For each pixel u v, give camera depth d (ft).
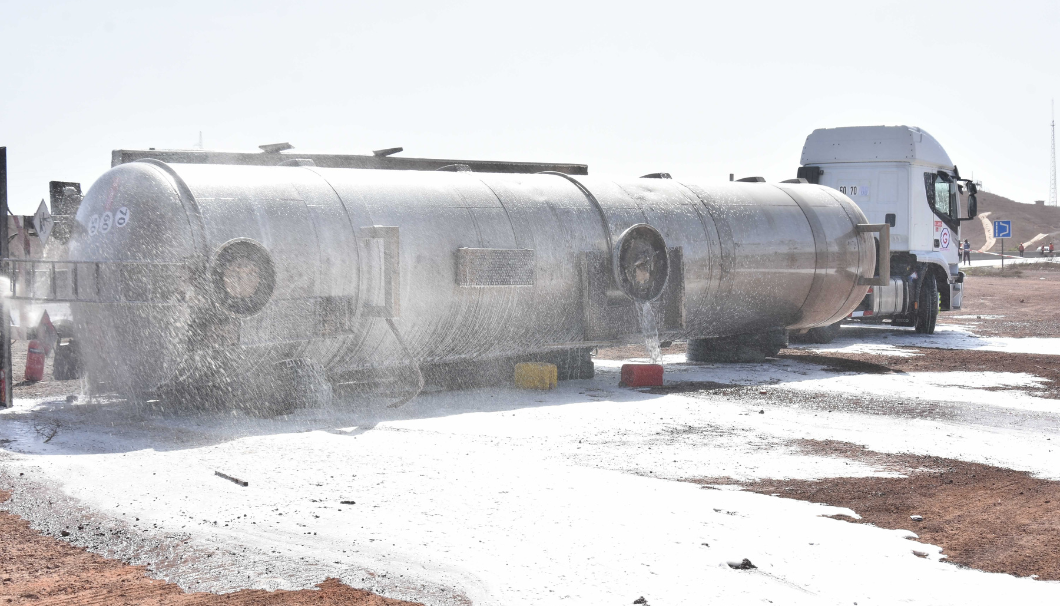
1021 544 24.93
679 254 55.21
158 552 23.56
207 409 41.75
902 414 43.86
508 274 48.57
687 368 60.80
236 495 28.30
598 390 50.55
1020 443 37.60
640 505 27.25
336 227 43.88
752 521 25.88
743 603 20.31
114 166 44.65
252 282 40.55
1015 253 335.26
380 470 31.35
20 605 20.31
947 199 88.38
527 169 59.93
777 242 60.23
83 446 35.14
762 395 49.03
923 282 84.74
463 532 24.84
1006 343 77.61
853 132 84.84
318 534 24.77
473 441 36.35
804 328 65.77
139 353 40.42
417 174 50.11
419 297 46.39
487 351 50.31
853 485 30.58
